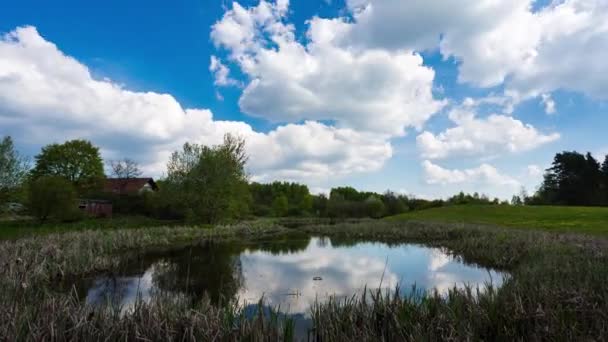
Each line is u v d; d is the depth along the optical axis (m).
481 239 18.69
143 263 15.12
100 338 4.98
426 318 5.80
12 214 29.39
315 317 6.20
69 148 45.06
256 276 12.41
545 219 30.62
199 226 30.05
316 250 19.91
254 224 36.38
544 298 6.33
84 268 12.30
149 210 38.78
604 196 56.72
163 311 5.91
